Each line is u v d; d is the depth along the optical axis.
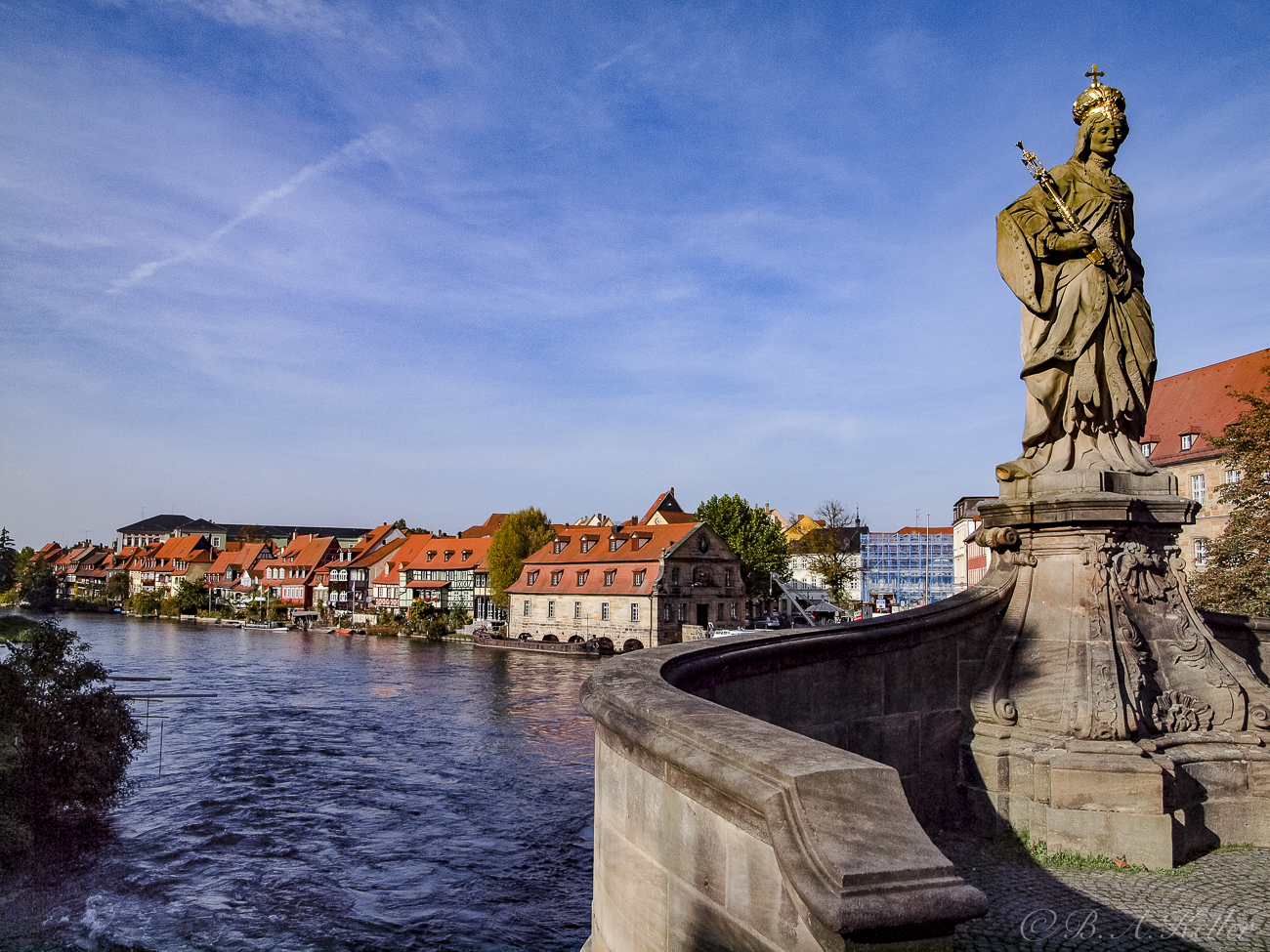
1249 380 52.09
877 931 2.14
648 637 75.06
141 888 20.75
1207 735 6.41
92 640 91.19
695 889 3.18
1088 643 6.50
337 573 131.88
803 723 6.01
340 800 27.88
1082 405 6.98
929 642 6.81
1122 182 7.17
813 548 87.25
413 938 18.22
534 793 28.73
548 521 101.81
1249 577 24.02
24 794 22.83
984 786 6.56
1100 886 5.41
